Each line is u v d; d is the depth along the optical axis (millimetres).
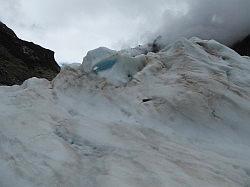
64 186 9953
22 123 12422
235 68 15320
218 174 10391
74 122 12797
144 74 14984
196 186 9680
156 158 10797
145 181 9781
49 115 13055
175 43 16359
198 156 11180
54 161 10734
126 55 15430
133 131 12234
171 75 14742
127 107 13680
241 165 10930
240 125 12672
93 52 15609
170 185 9609
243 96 13656
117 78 14969
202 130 12625
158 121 12977
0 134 12047
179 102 13320
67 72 15453
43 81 15383
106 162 10625
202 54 15812
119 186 9477
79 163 10836
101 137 11945
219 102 13328
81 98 14383
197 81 14023
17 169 10617
